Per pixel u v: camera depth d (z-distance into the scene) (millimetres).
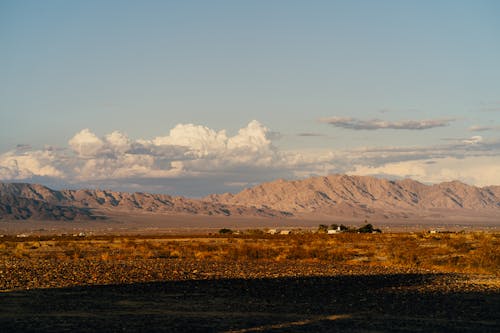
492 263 48969
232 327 22922
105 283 36594
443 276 41625
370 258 60812
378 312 26578
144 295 31438
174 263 52625
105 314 25625
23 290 33094
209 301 29547
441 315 25938
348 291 33469
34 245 90312
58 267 47312
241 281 37844
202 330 22297
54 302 28812
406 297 31203
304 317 25234
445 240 96375
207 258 61344
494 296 31672
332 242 96062
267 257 61625
